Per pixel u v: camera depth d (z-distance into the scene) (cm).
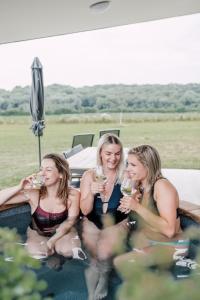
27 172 545
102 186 289
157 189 263
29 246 268
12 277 79
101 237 280
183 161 572
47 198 297
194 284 74
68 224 298
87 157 445
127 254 249
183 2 317
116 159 287
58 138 724
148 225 269
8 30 378
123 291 76
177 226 262
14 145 716
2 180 503
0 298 75
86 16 341
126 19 363
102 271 234
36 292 81
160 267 217
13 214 298
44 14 326
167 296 70
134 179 278
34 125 458
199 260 122
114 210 293
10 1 283
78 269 240
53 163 287
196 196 330
